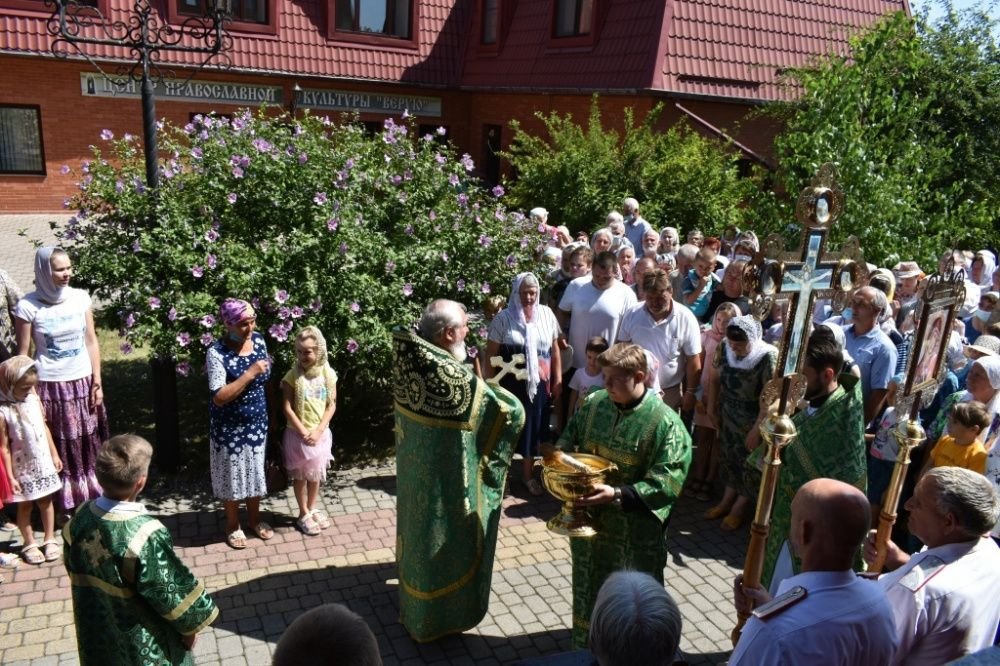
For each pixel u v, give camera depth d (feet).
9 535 17.22
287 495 19.95
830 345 12.41
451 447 13.17
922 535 9.10
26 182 55.36
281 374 20.77
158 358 19.72
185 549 17.20
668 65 48.91
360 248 21.33
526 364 19.93
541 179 40.83
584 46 55.16
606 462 12.08
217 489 16.96
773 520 13.00
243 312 16.60
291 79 60.59
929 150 37.04
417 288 22.75
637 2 51.57
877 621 7.56
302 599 15.48
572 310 21.58
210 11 21.38
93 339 17.78
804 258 9.57
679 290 24.98
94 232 20.72
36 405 15.90
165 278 20.38
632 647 6.57
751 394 17.85
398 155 23.94
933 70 44.83
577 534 11.91
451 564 13.57
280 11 59.72
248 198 21.50
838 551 7.71
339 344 20.70
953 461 14.75
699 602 16.07
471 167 24.71
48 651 13.56
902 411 10.97
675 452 12.14
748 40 51.44
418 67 65.16
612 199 38.86
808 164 32.48
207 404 25.70
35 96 53.93
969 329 25.68
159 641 9.93
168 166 21.52
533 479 20.70
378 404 26.18
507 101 62.95
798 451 12.56
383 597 15.66
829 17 54.54
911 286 24.16
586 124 54.13
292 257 20.70
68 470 17.42
